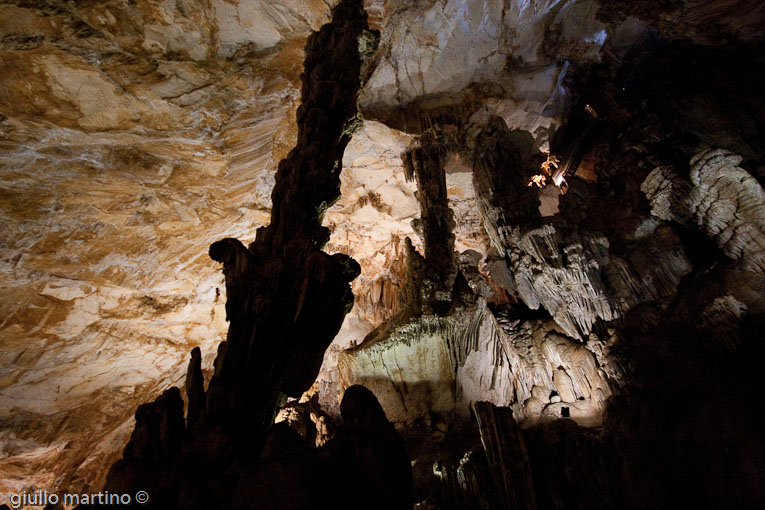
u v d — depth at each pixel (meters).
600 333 6.38
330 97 4.85
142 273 8.56
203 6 5.34
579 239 6.78
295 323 3.27
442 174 8.56
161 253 8.49
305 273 3.39
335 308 3.56
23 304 7.57
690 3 6.57
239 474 2.47
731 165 5.21
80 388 9.09
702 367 4.82
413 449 7.03
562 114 9.48
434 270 7.74
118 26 5.12
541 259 6.79
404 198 10.16
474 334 7.77
